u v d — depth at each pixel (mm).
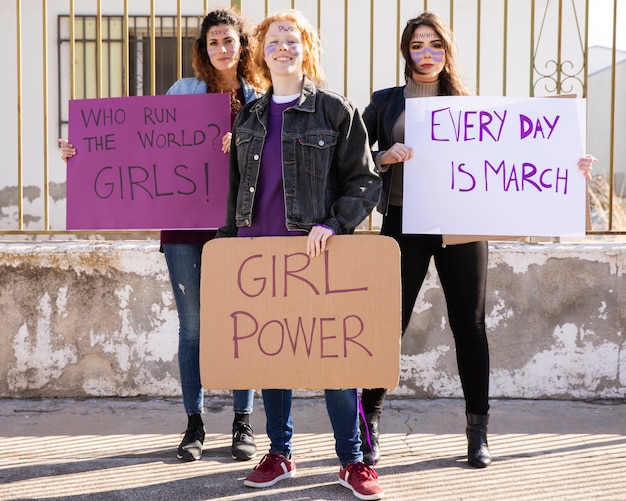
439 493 2854
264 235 2760
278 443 3000
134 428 3686
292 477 3027
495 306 4082
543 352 4090
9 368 4129
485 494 2846
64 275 4113
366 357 2570
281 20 2730
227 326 2609
